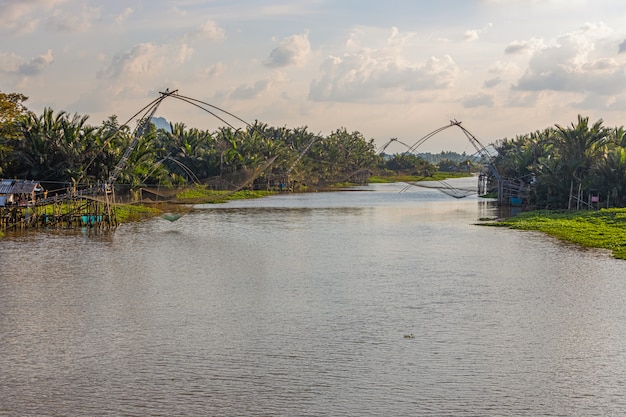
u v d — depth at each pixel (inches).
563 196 2449.6
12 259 1385.3
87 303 966.4
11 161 2427.4
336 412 569.3
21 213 1999.3
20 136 2456.9
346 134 6136.8
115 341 772.6
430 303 954.7
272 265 1307.8
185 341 770.8
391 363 689.0
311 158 4992.6
